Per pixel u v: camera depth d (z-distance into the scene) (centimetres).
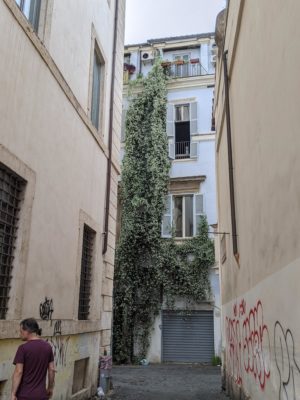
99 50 1098
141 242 2138
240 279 841
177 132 2338
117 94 1272
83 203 939
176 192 2211
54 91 776
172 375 1617
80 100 935
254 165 650
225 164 1095
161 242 2127
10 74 615
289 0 431
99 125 1115
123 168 2247
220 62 1154
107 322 1123
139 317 2081
